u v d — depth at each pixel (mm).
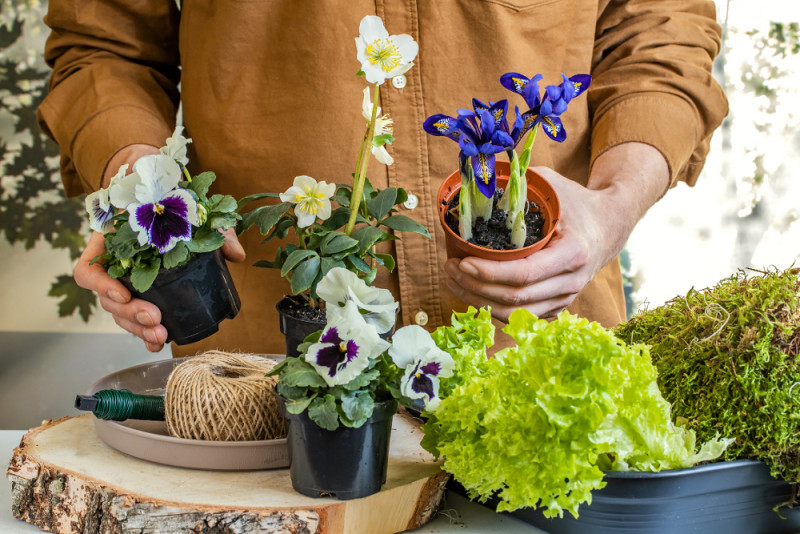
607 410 703
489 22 1194
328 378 728
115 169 1150
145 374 1064
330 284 796
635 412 735
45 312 2314
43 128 1341
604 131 1241
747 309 815
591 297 1364
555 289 993
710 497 747
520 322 763
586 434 694
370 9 1194
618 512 738
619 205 1104
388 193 958
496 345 1262
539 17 1234
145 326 947
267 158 1215
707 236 2461
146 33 1358
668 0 1384
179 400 876
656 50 1313
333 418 717
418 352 764
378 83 858
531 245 943
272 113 1214
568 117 1307
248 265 1276
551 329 738
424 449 874
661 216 2455
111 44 1327
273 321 1294
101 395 881
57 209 2297
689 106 1261
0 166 2270
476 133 905
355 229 958
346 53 1190
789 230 2445
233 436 873
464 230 955
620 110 1241
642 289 2482
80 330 2320
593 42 1311
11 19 2219
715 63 2391
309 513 722
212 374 894
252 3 1188
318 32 1183
